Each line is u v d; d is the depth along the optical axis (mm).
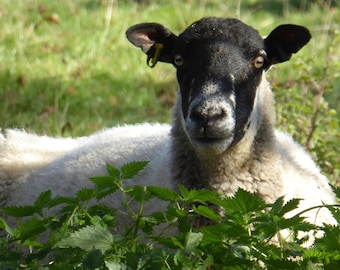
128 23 25156
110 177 8422
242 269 7988
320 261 8062
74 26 24781
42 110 18562
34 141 14367
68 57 22125
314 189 11656
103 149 12914
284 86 15602
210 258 7766
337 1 28141
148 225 8477
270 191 10766
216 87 10266
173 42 11531
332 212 8219
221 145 10180
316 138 14750
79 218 8484
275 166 10875
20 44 22344
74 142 14477
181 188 8219
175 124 11000
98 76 20984
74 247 8102
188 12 26344
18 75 20812
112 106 19047
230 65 10445
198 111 10062
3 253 8250
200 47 10594
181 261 7746
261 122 10930
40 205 8391
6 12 24844
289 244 8250
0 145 14047
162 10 26797
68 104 18875
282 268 7867
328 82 17078
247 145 10633
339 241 7965
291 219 7922
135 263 7699
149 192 8461
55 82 20312
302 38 11297
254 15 27078
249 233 8000
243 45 10641
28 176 13359
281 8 28469
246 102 10539
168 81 20688
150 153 12211
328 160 14234
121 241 8102
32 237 8664
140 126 13992
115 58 22406
